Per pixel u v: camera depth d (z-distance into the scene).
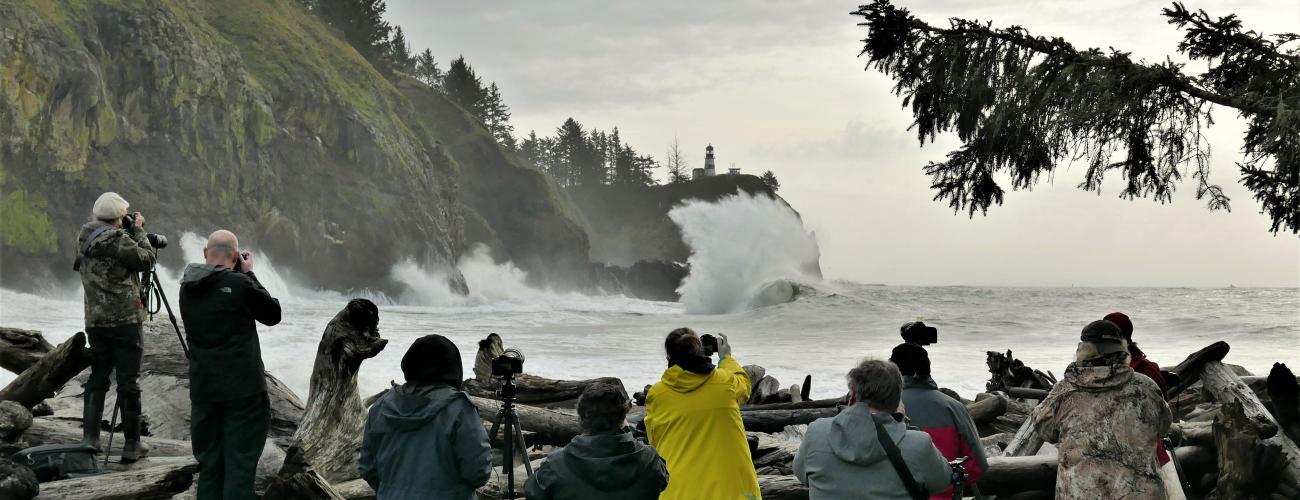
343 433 5.91
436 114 112.12
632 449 3.96
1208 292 156.25
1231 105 8.00
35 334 8.61
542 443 8.31
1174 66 8.12
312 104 78.62
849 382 4.18
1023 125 8.52
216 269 5.14
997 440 8.74
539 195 107.56
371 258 77.06
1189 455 7.37
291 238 72.19
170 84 66.56
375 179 81.00
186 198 65.56
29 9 58.66
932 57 8.71
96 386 6.15
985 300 75.12
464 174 105.94
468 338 31.62
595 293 110.62
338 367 5.89
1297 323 39.94
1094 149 8.59
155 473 5.49
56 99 58.53
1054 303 69.31
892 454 3.89
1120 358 4.98
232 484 5.05
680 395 4.83
